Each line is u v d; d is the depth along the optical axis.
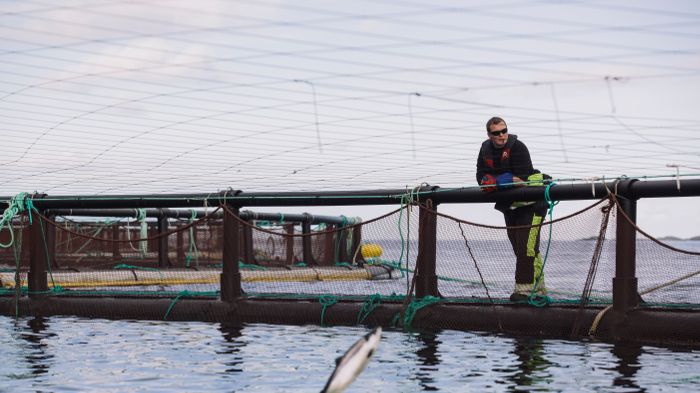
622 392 10.20
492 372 11.44
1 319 18.41
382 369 11.64
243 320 17.81
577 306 15.52
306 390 10.23
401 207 17.34
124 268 29.75
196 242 33.09
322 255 33.78
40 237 20.02
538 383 10.70
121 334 15.52
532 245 16.14
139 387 10.41
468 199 16.78
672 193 14.70
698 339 14.02
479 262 16.83
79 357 12.68
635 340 14.50
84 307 19.20
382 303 17.20
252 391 10.18
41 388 10.35
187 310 18.30
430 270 17.06
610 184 15.20
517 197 16.22
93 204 19.78
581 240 15.82
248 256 32.78
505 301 16.22
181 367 11.80
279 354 12.99
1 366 11.85
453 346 13.83
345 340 14.62
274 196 18.31
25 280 22.81
